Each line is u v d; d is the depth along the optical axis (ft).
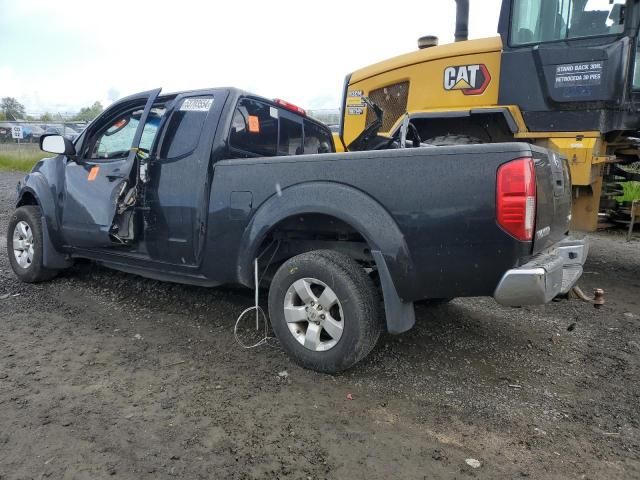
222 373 11.48
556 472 8.31
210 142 13.19
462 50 21.50
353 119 26.45
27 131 97.86
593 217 19.51
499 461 8.56
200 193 13.07
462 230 9.94
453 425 9.62
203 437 9.00
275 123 16.03
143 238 14.51
